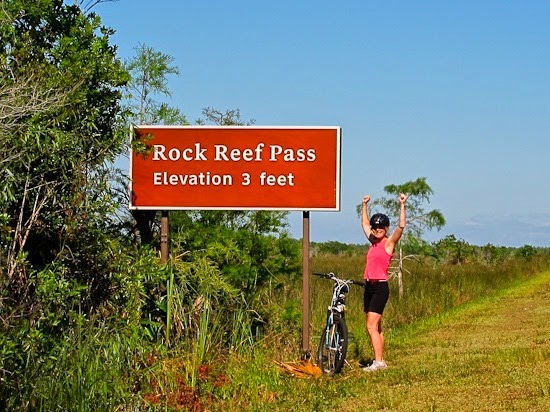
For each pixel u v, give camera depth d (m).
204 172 13.53
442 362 12.77
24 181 10.67
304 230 13.49
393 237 12.45
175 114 15.30
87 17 12.66
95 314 11.01
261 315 14.42
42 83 10.81
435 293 23.06
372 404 9.88
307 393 10.73
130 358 10.61
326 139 13.46
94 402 9.20
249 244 14.95
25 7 11.99
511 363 12.19
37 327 9.47
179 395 10.40
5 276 9.73
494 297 24.89
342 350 12.11
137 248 12.98
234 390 10.85
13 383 8.79
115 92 12.44
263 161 13.49
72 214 11.22
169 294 12.23
